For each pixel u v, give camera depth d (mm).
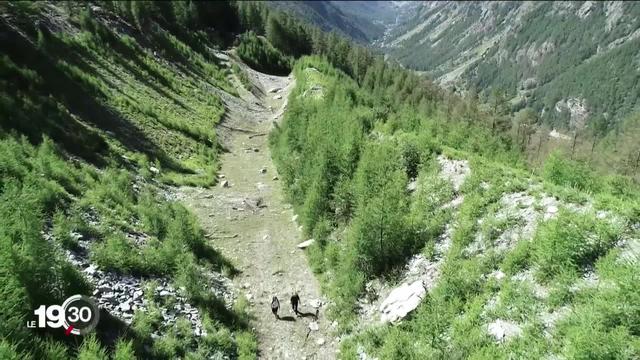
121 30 64188
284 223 30797
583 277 14242
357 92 46656
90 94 41062
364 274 21266
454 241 18953
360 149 28125
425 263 19672
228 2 153250
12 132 25328
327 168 28109
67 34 50469
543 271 15219
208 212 31094
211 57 90250
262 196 36281
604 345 10828
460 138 35438
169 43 74375
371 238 20984
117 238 19234
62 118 32344
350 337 18484
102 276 17031
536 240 16203
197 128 50531
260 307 21062
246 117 65375
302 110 43625
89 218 20938
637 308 11570
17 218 15750
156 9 89625
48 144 26359
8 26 41031
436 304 16922
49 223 18500
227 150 50031
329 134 33062
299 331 19547
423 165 25703
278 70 124688
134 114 43625
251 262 25203
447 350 14523
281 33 152375
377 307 19453
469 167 23891
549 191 19172
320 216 27047
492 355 13102
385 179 24500
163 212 26422
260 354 17891
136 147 38094
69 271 14516
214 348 16812
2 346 10211
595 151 96062
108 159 31422
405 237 20969
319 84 59188
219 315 18891
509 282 15547
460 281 16891
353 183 26219
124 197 26047
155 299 17531
